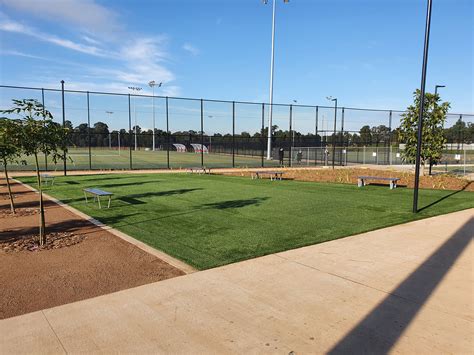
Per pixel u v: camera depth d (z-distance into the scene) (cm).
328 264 559
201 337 353
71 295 451
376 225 816
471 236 717
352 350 330
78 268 547
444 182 1658
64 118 2217
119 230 777
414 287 472
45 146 654
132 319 388
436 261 573
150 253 618
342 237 715
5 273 529
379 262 568
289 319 388
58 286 480
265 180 1905
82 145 2656
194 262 568
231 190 1464
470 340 348
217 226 812
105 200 1190
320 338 351
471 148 3406
